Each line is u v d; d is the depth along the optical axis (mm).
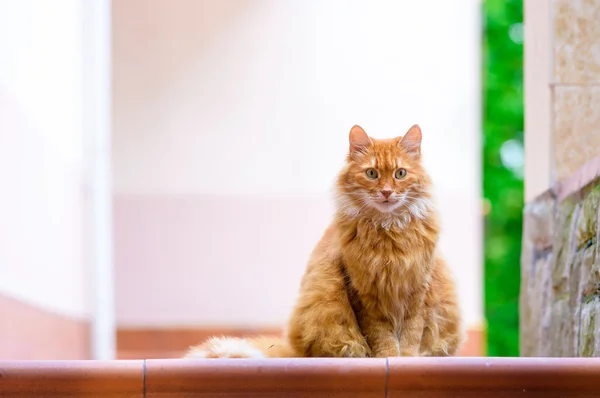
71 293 5883
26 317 4559
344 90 7555
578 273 3344
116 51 7625
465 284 7422
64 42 5703
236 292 7566
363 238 3100
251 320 7531
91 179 6398
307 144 7586
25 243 4551
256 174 7621
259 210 7609
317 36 7559
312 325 3072
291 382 2480
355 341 3053
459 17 7504
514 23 10570
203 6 7625
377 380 2479
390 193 3062
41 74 5008
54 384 2463
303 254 7562
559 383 2455
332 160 7582
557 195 3721
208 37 7621
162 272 7586
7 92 4191
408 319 3117
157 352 7508
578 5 3787
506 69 10594
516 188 10547
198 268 7582
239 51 7613
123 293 7559
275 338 3492
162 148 7641
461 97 7496
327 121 7574
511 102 10562
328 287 3121
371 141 3287
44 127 5062
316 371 2479
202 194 7617
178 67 7633
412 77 7500
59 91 5523
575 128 3785
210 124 7637
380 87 7527
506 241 10547
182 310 7559
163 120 7641
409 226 3127
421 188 3211
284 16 7574
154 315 7547
